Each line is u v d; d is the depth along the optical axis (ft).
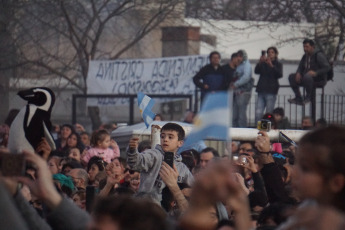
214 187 23.71
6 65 165.48
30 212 31.45
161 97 140.87
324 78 120.16
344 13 138.51
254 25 161.17
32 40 167.53
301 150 25.00
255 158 56.95
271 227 36.35
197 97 136.46
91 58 170.50
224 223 33.37
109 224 24.85
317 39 146.51
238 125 125.70
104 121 179.22
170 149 56.85
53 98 44.06
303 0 143.95
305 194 24.89
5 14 159.84
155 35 209.77
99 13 178.19
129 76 154.51
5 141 112.88
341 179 24.48
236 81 125.39
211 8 179.01
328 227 23.17
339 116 138.31
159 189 55.67
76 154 94.07
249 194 47.09
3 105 169.68
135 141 55.21
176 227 26.89
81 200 57.88
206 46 193.77
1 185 27.71
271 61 124.57
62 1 161.89
